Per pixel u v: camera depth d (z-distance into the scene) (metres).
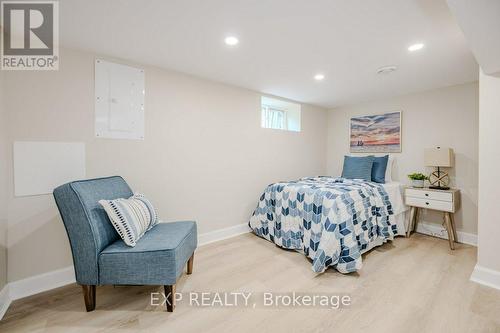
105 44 1.94
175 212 2.58
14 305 1.64
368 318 1.49
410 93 3.34
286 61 2.28
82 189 1.57
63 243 1.93
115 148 2.19
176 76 2.55
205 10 1.50
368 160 3.28
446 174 3.01
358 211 2.31
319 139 4.27
